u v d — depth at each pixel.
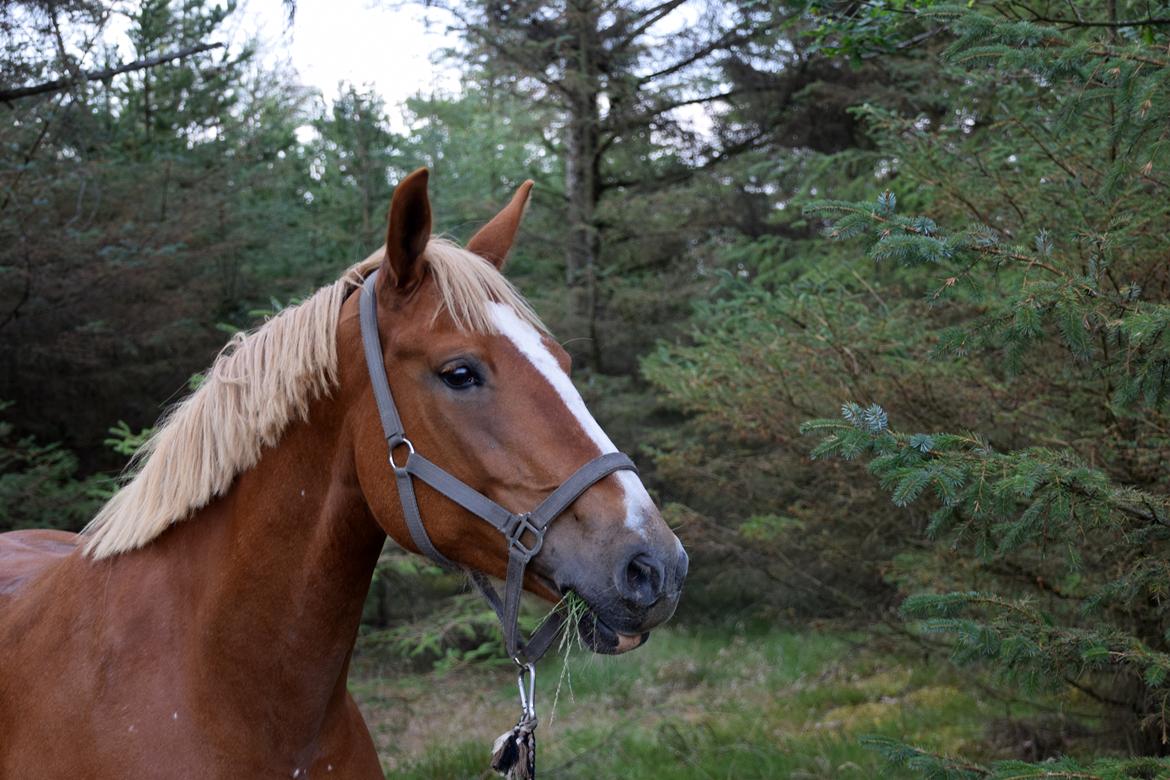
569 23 8.20
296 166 9.74
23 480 5.02
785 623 7.44
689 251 9.06
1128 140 2.44
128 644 1.82
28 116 4.87
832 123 8.44
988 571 3.32
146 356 7.21
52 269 5.50
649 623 1.59
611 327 8.72
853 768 4.32
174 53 4.62
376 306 1.81
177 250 6.51
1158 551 2.34
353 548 1.85
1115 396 2.21
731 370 4.08
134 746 1.73
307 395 1.83
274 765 1.82
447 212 9.66
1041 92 3.37
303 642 1.82
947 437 2.04
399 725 5.22
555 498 1.64
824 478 4.26
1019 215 3.13
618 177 9.39
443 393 1.72
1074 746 3.84
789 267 6.17
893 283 4.57
